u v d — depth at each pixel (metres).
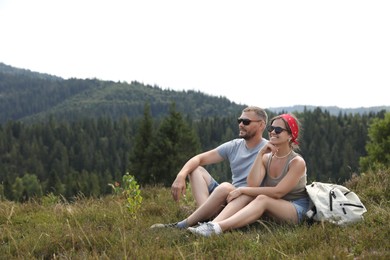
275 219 5.20
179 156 51.50
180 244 4.55
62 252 4.58
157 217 6.39
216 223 4.86
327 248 3.90
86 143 190.75
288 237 4.51
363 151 155.88
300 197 5.39
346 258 3.58
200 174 6.11
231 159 6.08
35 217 6.79
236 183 5.97
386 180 6.97
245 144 6.00
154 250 4.16
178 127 54.00
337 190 5.24
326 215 4.97
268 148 5.25
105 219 6.18
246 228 5.20
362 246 4.00
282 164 5.29
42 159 179.38
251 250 4.12
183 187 5.89
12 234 5.59
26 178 112.69
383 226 4.55
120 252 4.26
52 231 5.49
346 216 4.98
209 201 5.33
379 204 6.15
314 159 143.62
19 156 172.25
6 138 188.50
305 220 5.20
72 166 176.62
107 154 184.38
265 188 5.15
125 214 6.27
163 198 8.27
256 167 5.30
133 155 54.41
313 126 167.25
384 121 36.00
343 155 142.12
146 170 51.81
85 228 5.45
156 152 51.34
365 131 157.75
